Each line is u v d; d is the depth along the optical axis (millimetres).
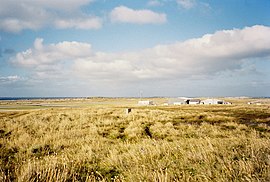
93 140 12539
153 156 7418
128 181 5488
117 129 19203
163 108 71875
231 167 5340
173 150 8133
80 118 26453
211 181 4824
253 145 7469
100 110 41906
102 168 6945
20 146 10969
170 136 15789
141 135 16500
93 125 20547
